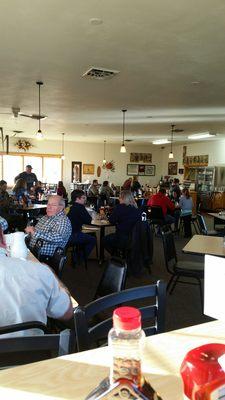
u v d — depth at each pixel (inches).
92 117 298.4
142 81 181.8
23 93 212.5
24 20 111.2
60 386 35.5
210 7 101.7
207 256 50.7
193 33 120.2
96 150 553.3
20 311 61.6
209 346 29.2
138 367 26.7
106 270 86.3
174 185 399.9
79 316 46.3
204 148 482.0
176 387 35.6
